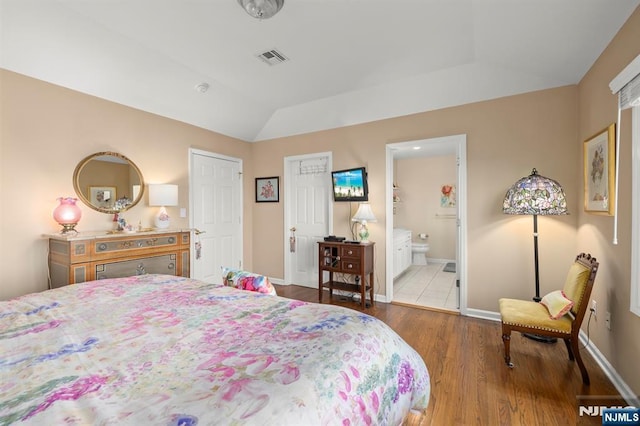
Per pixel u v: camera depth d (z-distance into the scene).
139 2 2.00
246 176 4.68
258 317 1.29
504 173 2.95
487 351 2.32
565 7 1.74
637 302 1.62
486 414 1.61
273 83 3.25
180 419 0.64
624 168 1.78
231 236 4.39
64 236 2.38
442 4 1.96
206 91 3.34
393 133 3.58
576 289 1.97
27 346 1.01
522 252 2.87
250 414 0.67
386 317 3.11
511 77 2.79
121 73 2.77
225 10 2.07
